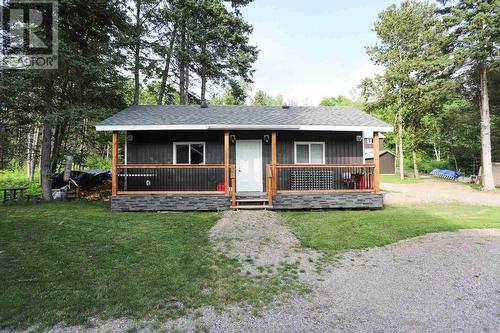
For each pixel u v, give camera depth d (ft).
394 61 78.79
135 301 13.05
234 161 39.86
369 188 37.40
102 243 20.63
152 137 39.09
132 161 38.78
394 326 11.37
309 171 39.88
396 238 23.11
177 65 64.69
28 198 39.63
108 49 42.91
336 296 14.02
